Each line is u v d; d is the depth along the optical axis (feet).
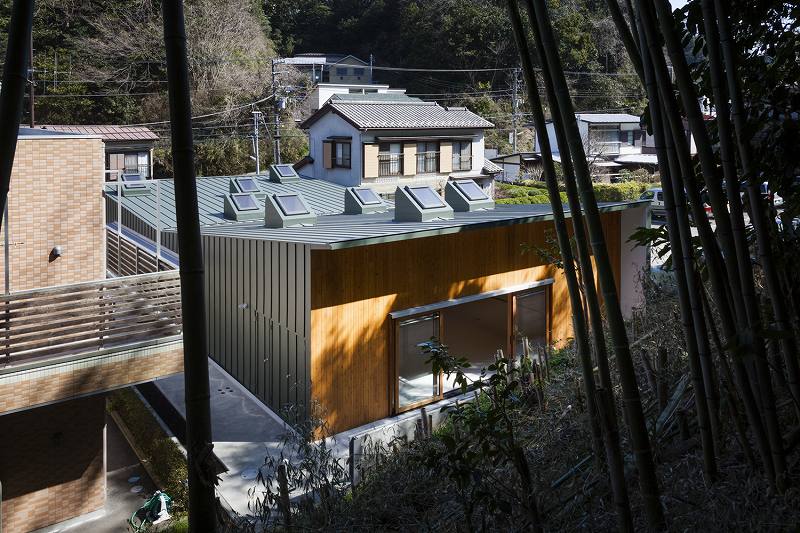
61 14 93.86
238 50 102.58
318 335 24.86
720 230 7.66
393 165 73.67
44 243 24.34
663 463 10.25
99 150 25.17
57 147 24.29
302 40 150.71
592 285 8.86
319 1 153.48
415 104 80.12
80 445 21.52
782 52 8.92
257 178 53.83
